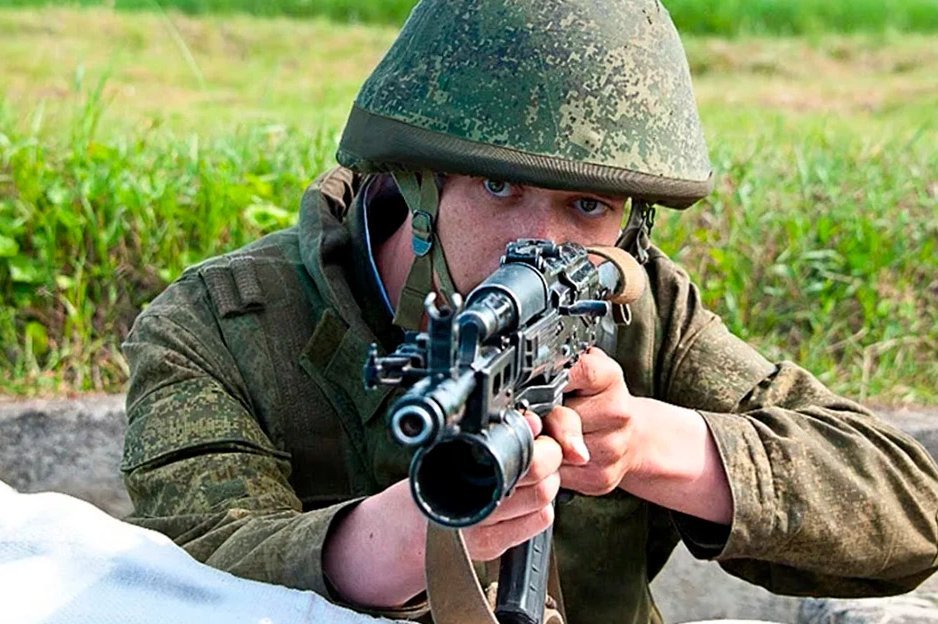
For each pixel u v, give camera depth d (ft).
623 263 8.32
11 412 16.30
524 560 8.04
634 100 8.40
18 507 7.80
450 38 8.48
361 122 8.72
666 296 10.37
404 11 41.52
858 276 19.88
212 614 7.35
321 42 36.37
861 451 9.64
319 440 9.50
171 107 27.09
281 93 30.07
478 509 5.73
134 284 18.78
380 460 9.41
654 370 10.27
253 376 9.41
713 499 9.23
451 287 8.48
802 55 37.93
